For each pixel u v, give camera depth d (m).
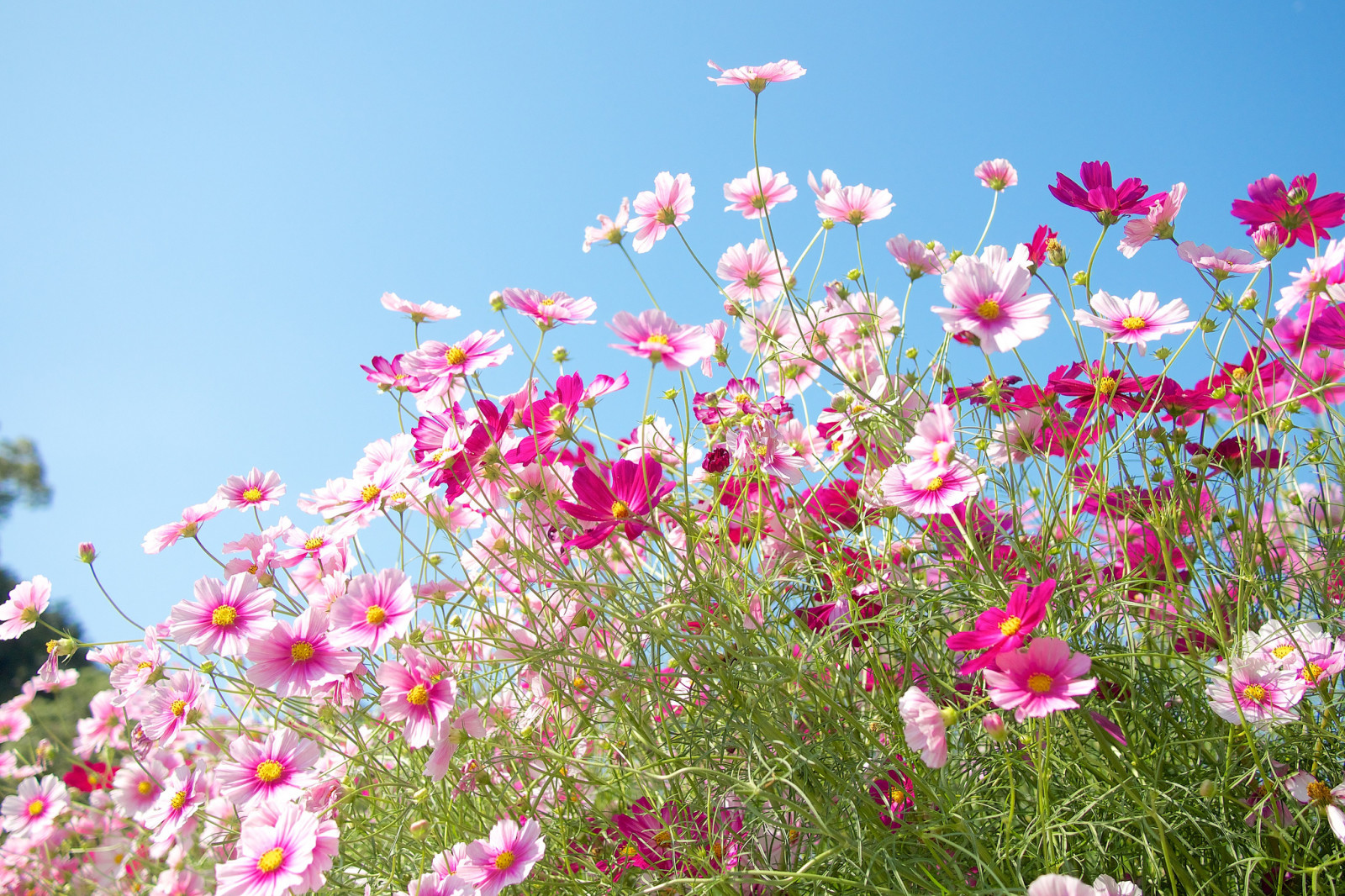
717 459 1.16
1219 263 1.05
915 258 1.19
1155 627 1.08
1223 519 1.11
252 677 1.08
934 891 0.97
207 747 1.56
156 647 1.22
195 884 1.58
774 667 1.06
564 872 1.09
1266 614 1.08
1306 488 1.30
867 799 1.00
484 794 1.11
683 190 1.21
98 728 1.78
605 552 1.18
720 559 1.13
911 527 1.19
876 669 1.06
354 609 1.09
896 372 1.20
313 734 1.23
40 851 1.83
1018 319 0.98
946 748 0.94
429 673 1.09
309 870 1.04
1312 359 1.19
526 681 1.20
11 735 1.94
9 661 5.21
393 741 1.20
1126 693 0.99
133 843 1.76
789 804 0.98
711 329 1.28
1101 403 1.07
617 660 1.17
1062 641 0.91
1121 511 1.11
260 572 1.20
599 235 1.21
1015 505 1.08
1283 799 0.98
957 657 1.08
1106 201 1.09
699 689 1.07
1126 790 0.93
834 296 1.28
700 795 1.07
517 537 1.14
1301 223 1.05
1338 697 0.99
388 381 1.19
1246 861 0.94
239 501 1.26
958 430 1.15
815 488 1.19
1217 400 1.09
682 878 0.99
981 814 1.02
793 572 1.18
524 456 1.12
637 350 1.04
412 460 1.17
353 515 1.14
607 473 1.12
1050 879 0.89
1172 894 0.95
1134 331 1.04
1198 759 1.02
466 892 1.02
